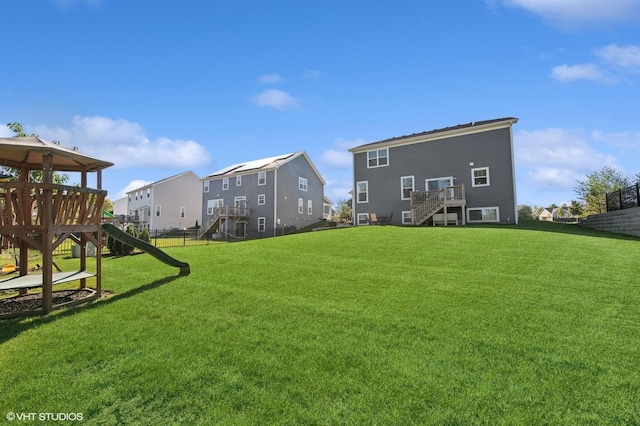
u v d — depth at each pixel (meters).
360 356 3.47
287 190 33.16
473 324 4.22
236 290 6.05
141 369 3.33
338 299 5.38
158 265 8.84
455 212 19.06
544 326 4.11
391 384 2.95
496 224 17.11
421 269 7.23
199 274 7.46
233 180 34.81
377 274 6.93
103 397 2.89
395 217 21.31
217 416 2.60
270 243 12.61
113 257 11.58
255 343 3.85
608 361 3.26
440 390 2.85
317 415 2.57
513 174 17.77
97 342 3.98
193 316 4.81
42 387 3.05
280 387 2.96
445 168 19.66
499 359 3.35
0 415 2.67
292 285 6.29
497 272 6.75
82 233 6.43
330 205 43.66
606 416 2.48
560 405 2.62
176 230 37.12
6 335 4.27
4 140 5.30
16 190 5.46
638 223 12.06
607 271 6.62
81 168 6.82
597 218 16.11
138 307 5.30
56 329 4.46
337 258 8.88
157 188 38.72
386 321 4.39
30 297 6.54
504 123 17.98
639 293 5.26
